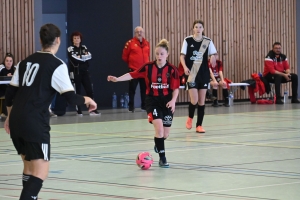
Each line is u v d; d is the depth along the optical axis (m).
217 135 14.84
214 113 22.09
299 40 32.50
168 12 27.33
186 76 15.45
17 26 23.30
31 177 6.35
